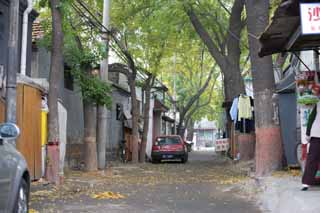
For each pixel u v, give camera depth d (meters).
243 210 9.62
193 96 43.56
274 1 14.67
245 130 20.30
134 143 26.39
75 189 12.48
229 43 21.88
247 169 17.75
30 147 13.08
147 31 24.22
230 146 27.20
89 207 9.84
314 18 6.96
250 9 13.88
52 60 13.16
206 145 90.31
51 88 13.18
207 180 15.16
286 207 8.26
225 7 22.66
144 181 14.97
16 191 6.20
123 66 25.75
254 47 13.76
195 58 40.06
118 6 23.41
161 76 45.91
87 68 18.16
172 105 52.22
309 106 11.37
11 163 6.12
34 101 13.48
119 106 28.30
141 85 27.86
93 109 18.69
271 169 13.40
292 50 9.73
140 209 9.70
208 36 22.00
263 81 13.60
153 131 40.03
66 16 13.66
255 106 13.76
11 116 9.92
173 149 26.94
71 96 20.20
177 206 10.12
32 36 17.48
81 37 19.80
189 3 20.61
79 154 21.19
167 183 14.41
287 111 17.22
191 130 61.91
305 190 8.98
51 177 13.26
